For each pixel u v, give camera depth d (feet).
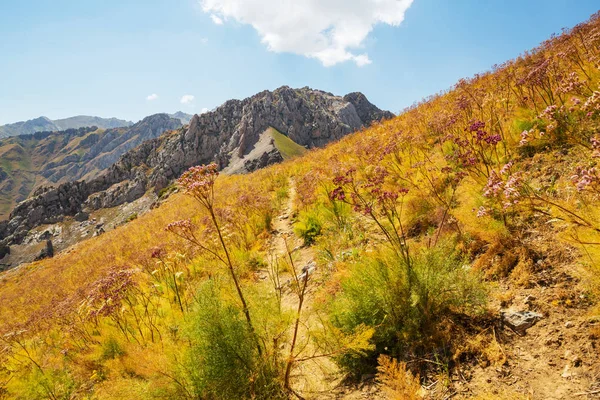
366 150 33.12
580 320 8.98
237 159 386.11
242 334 11.44
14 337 24.43
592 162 12.92
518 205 12.50
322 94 587.27
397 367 10.59
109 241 78.38
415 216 18.35
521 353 9.10
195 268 24.70
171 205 91.66
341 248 21.09
